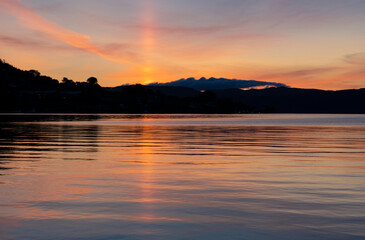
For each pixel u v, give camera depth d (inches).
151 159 750.5
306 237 266.5
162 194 412.2
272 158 771.4
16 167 625.9
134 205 360.8
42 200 380.2
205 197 397.1
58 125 3110.2
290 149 986.1
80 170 593.9
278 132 2053.4
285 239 262.4
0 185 462.0
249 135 1721.2
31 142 1201.4
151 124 3816.4
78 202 372.2
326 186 459.5
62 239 262.1
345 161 721.0
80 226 292.0
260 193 418.0
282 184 473.1
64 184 470.9
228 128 2716.5
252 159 753.6
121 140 1330.0
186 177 528.7
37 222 302.0
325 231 280.2
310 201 378.0
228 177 528.4
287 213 331.0
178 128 2679.6
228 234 273.4
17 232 276.5
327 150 957.2
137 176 536.7
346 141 1309.1
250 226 292.8
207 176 537.6
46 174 551.5
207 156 809.5
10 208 346.0
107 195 406.3
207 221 306.3
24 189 436.8
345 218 315.3
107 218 315.3
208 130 2331.4
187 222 303.7
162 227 290.5
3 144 1115.9
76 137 1486.2
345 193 417.7
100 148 1000.9
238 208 349.1
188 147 1044.5
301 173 565.9
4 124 3302.2
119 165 658.2
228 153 876.6
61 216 319.9
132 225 295.4
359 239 262.4
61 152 886.4
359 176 537.0
